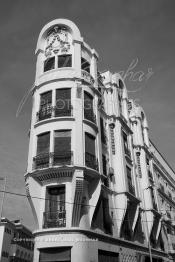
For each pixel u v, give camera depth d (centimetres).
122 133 2978
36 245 1947
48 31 2823
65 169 2047
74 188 2012
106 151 2653
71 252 1859
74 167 2045
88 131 2328
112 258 2231
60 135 2233
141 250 2780
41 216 2041
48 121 2275
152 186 3503
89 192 2184
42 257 1914
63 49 2667
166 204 4134
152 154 4012
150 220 3120
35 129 2328
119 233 2388
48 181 2114
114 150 2764
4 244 2161
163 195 4062
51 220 1995
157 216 3369
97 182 2211
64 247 1898
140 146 3512
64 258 1873
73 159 2108
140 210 3022
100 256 2077
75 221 1966
